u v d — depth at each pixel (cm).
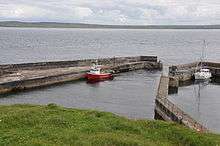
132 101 6656
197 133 2780
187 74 9425
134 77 9725
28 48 19162
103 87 8056
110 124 2792
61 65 9706
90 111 3197
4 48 18550
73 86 8012
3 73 7900
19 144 2123
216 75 10288
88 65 10362
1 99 6450
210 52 19575
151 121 2980
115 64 10919
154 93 7475
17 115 2764
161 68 11669
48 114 2948
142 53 18188
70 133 2431
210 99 7138
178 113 4491
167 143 2530
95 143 2295
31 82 7388
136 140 2420
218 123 5238
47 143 2180
